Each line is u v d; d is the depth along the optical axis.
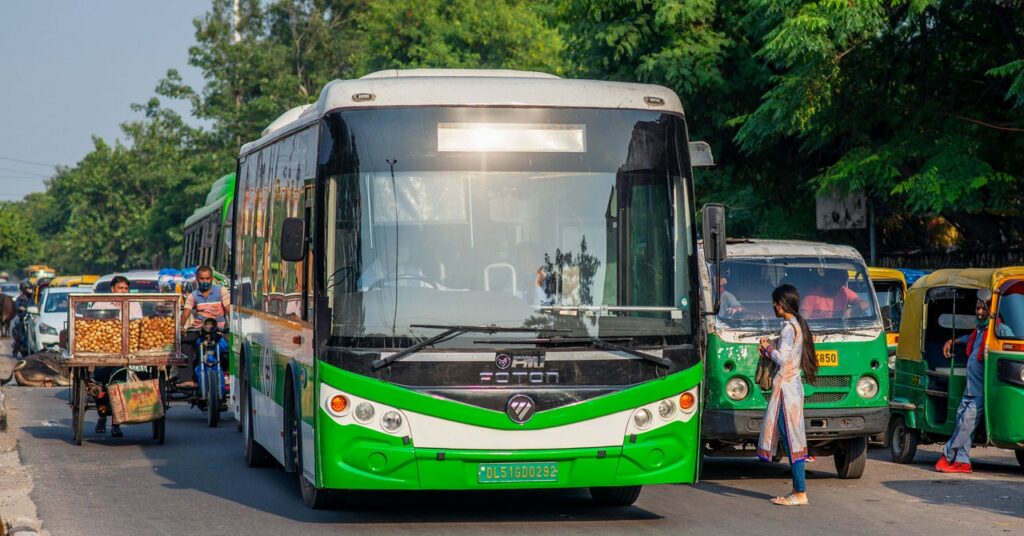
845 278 17.03
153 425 21.14
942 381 19.00
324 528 12.55
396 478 11.78
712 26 30.80
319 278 12.05
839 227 29.34
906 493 15.62
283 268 14.75
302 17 90.12
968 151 25.22
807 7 24.72
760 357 14.87
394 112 12.31
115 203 131.38
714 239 12.74
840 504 14.59
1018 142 25.62
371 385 11.75
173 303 20.45
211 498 14.71
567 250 12.22
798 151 30.59
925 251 29.55
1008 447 17.52
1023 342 17.22
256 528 12.57
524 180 12.30
